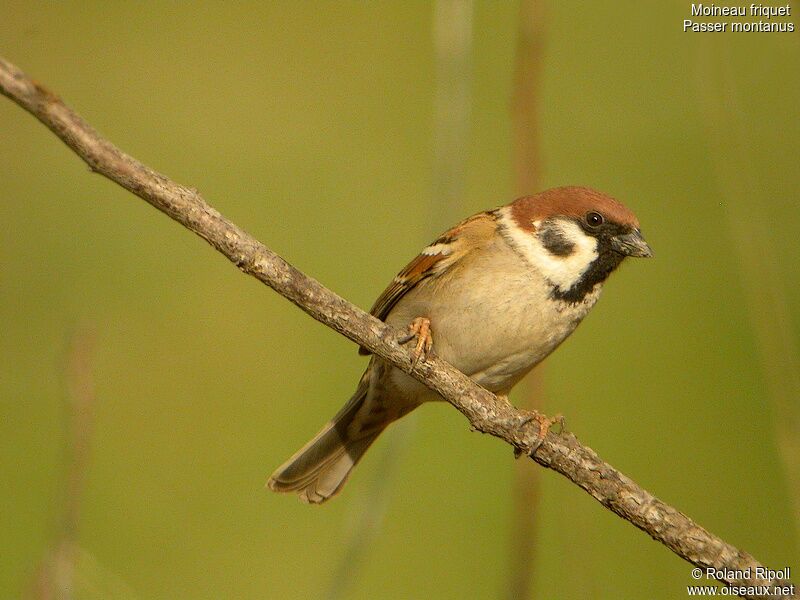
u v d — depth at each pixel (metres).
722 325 11.72
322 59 15.48
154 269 13.05
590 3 14.09
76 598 6.04
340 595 6.51
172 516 10.41
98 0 16.45
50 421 11.19
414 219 13.12
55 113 4.92
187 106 14.70
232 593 9.77
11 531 10.04
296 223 13.16
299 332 12.47
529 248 7.37
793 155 11.48
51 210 13.52
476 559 10.09
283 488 7.86
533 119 7.70
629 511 5.79
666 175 12.83
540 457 6.01
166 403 11.70
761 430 10.77
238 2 16.44
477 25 14.44
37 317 12.29
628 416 10.95
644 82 13.66
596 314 11.95
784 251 11.00
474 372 7.55
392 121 14.42
